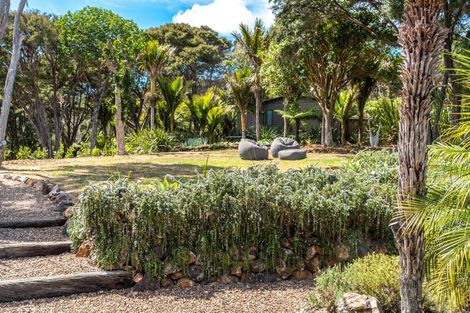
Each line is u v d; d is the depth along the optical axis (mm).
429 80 2635
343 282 3320
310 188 4863
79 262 4277
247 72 20766
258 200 4301
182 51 32188
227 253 4195
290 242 4422
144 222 4000
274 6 14695
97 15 21250
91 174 8898
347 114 20875
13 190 7391
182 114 25359
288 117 20656
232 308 3584
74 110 28875
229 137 23984
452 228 2676
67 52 21531
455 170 2631
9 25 20469
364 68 18125
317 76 17688
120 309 3535
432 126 11102
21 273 3959
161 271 4004
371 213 4625
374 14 15672
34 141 30172
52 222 5391
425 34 2588
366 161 6902
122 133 16219
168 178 5504
